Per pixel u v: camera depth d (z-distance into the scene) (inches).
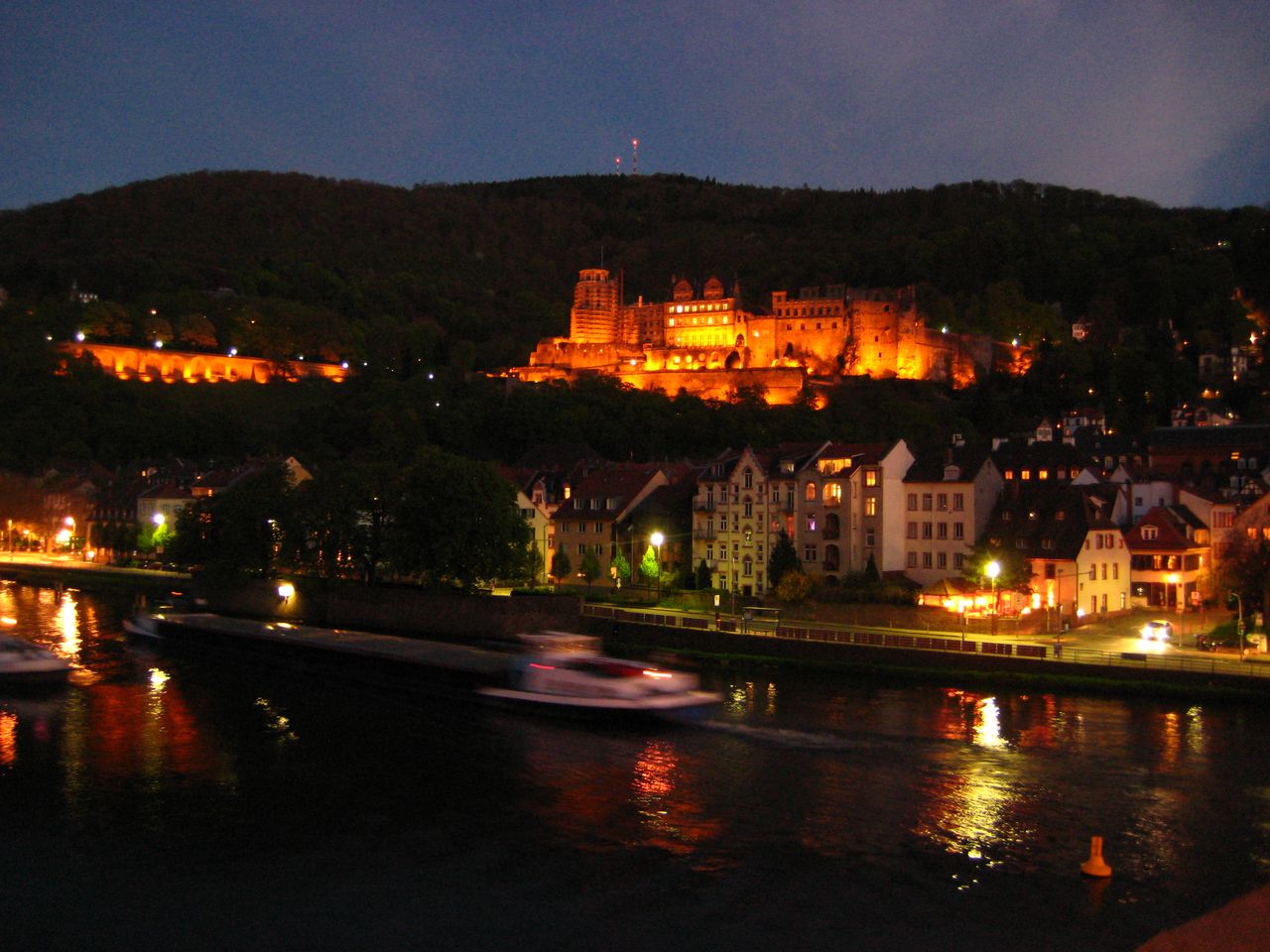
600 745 2566.4
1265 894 1689.2
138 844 1934.1
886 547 4461.1
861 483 4505.4
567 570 5251.0
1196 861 1871.3
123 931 1606.8
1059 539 4170.8
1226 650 3425.2
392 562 4394.7
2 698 3056.1
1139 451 6939.0
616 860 1861.5
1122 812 2100.1
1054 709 2886.3
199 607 5059.1
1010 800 2164.1
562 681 2886.3
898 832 1995.6
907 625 3934.5
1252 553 3811.5
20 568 6712.6
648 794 2201.0
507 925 1622.8
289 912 1667.1
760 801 2155.5
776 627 3890.3
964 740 2586.1
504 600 4050.2
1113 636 3786.9
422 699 3065.9
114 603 5206.7
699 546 4921.3
